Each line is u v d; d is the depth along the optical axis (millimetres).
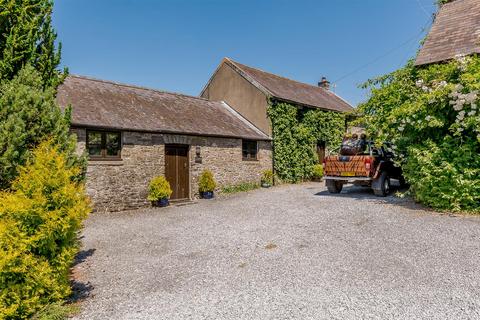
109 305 4113
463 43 10578
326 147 20453
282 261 5375
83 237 7441
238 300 4066
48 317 3652
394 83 11531
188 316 3729
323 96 23516
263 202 11320
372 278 4480
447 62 10094
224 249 6227
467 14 12281
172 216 9727
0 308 3443
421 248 5527
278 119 17500
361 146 12219
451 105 8367
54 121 5645
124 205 10891
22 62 5824
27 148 5172
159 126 12047
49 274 3904
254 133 16406
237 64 19391
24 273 3652
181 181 12922
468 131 8141
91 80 13891
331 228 7180
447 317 3416
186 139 12961
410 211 8266
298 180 18500
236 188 15047
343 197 11406
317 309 3730
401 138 9508
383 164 11594
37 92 5504
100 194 10367
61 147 5688
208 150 13906
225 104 19312
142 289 4578
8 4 5703
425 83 9469
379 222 7379
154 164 11852
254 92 17891
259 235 7027
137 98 14094
